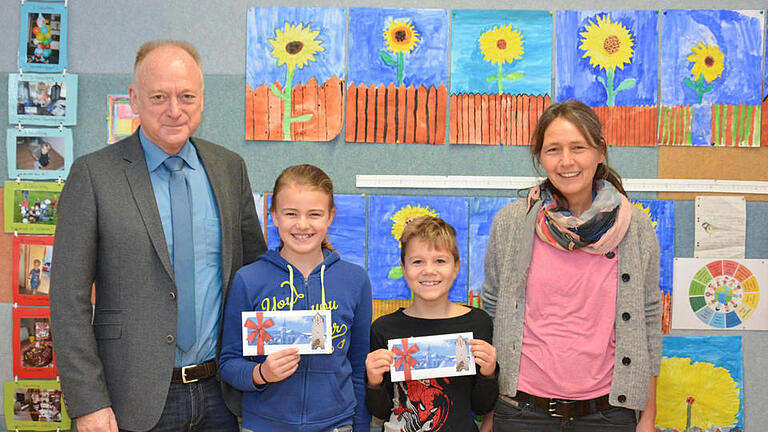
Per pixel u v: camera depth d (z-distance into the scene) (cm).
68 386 123
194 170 142
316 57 192
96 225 129
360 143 193
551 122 137
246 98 192
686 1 192
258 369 132
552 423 140
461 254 193
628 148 193
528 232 144
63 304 125
